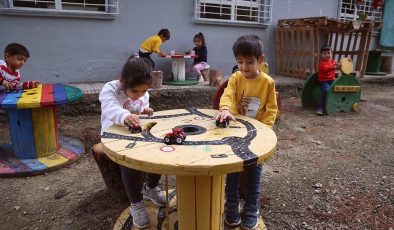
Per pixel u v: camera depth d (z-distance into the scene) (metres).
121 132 1.83
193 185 1.84
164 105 5.63
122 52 6.15
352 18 9.03
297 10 7.92
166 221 2.21
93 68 5.98
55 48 5.62
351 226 2.43
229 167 1.43
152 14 6.27
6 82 3.43
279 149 3.99
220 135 1.79
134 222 2.17
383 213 2.60
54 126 3.51
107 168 2.55
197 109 2.38
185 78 6.80
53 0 5.55
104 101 2.06
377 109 6.15
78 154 3.55
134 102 2.24
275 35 7.74
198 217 1.90
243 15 7.27
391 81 8.65
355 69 8.25
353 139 4.41
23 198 2.77
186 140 1.70
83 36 5.79
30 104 2.98
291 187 3.01
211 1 6.87
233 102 2.32
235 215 2.24
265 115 2.27
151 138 1.73
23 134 3.30
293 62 7.41
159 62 6.57
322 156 3.79
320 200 2.79
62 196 2.81
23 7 5.34
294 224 2.45
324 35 8.10
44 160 3.36
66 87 3.75
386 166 3.52
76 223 2.43
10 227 2.38
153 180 2.38
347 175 3.28
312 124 5.09
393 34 9.77
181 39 6.66
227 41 7.14
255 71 2.20
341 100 5.75
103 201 2.71
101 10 5.99
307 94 5.94
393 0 9.47
